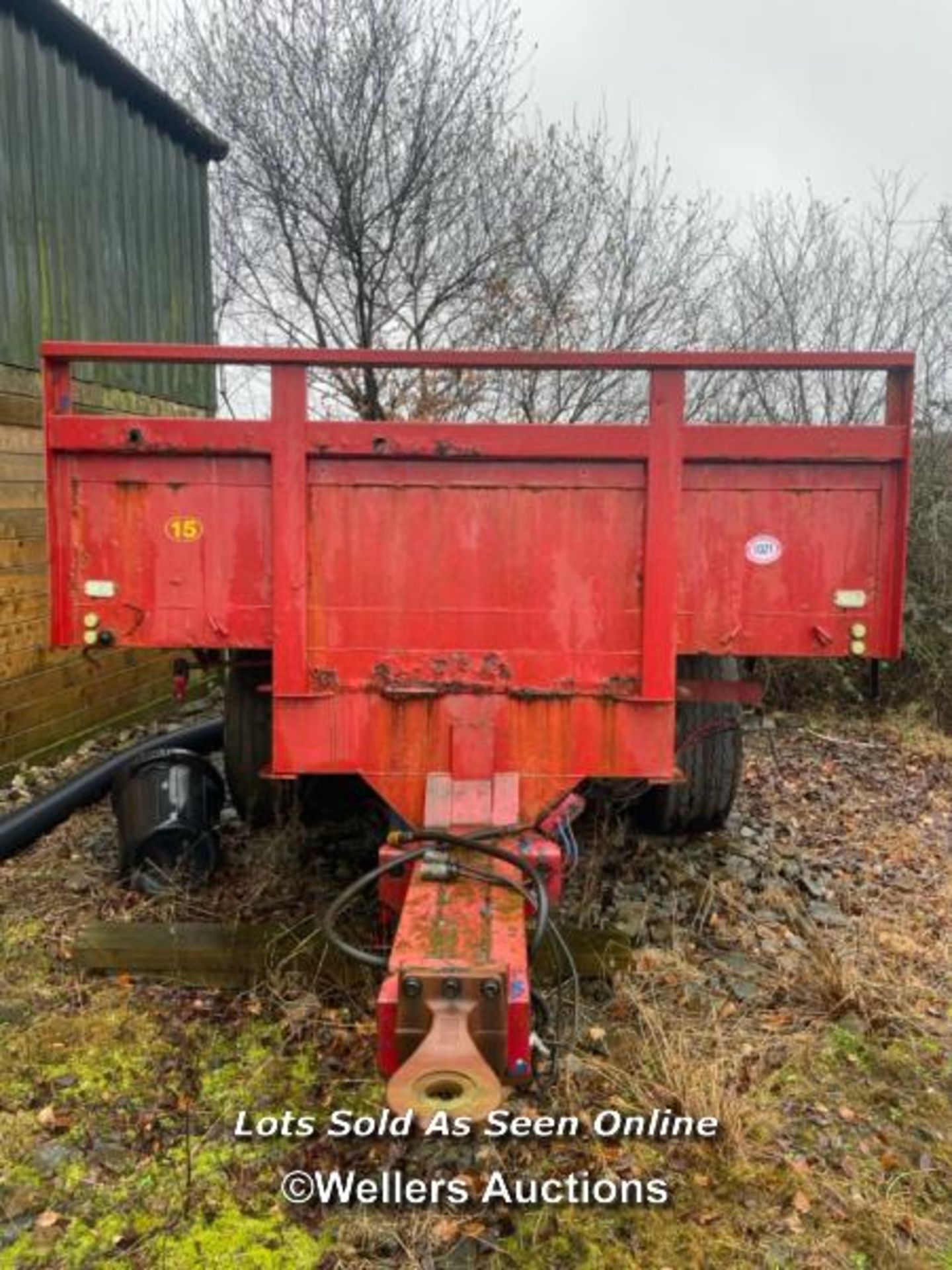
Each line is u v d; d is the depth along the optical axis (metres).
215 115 9.09
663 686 2.76
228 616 2.78
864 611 2.78
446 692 2.78
